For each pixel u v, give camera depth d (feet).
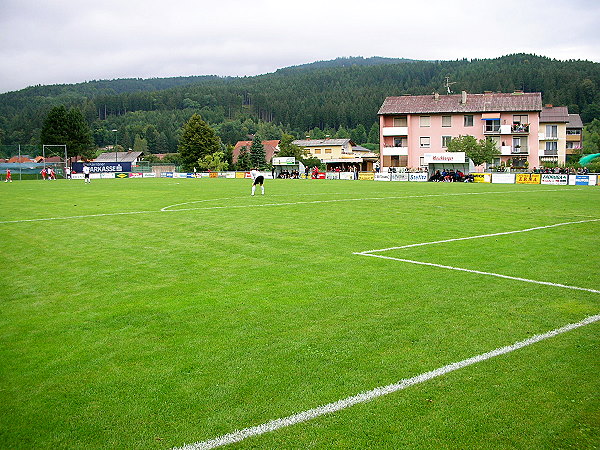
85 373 18.66
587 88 402.31
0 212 72.84
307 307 26.14
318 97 620.49
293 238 47.32
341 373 18.28
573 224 56.80
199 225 56.70
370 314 24.86
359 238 47.21
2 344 21.72
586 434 14.38
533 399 16.29
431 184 154.61
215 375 18.29
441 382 17.51
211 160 276.41
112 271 34.94
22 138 451.12
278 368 18.79
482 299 27.25
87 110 572.51
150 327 23.54
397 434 14.49
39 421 15.44
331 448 13.89
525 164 208.64
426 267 35.09
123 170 261.85
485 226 55.26
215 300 27.66
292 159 224.74
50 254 41.52
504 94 226.58
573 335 21.81
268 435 14.55
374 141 500.33
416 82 654.12
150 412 15.84
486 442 14.07
